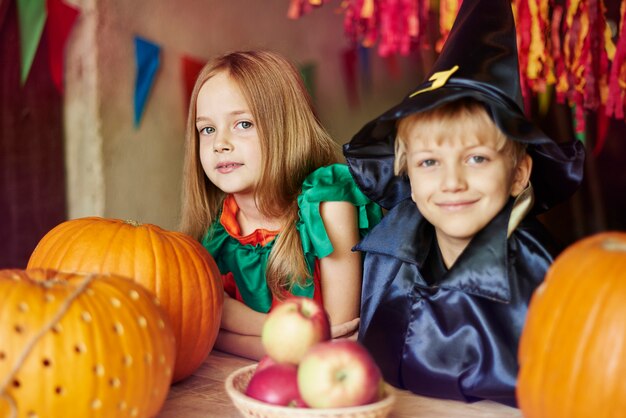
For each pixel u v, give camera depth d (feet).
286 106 4.90
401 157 3.49
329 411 2.41
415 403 3.24
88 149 8.63
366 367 2.47
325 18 11.95
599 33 6.87
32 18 8.25
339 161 5.46
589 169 11.50
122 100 8.82
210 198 5.20
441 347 3.27
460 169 3.16
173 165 9.45
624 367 2.19
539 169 3.48
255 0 10.55
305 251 4.62
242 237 4.94
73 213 8.79
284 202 4.84
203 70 4.91
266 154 4.73
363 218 4.83
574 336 2.31
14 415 2.37
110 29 8.65
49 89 8.66
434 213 3.26
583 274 2.38
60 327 2.47
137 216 9.08
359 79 12.46
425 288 3.40
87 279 2.69
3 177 8.77
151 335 2.67
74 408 2.45
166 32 9.25
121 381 2.53
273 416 2.49
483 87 3.11
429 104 2.97
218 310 3.82
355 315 4.89
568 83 6.98
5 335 2.40
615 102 6.69
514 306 3.22
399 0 7.12
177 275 3.61
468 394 3.21
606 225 11.61
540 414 2.40
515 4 6.75
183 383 3.62
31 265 3.68
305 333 2.68
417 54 12.56
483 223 3.24
